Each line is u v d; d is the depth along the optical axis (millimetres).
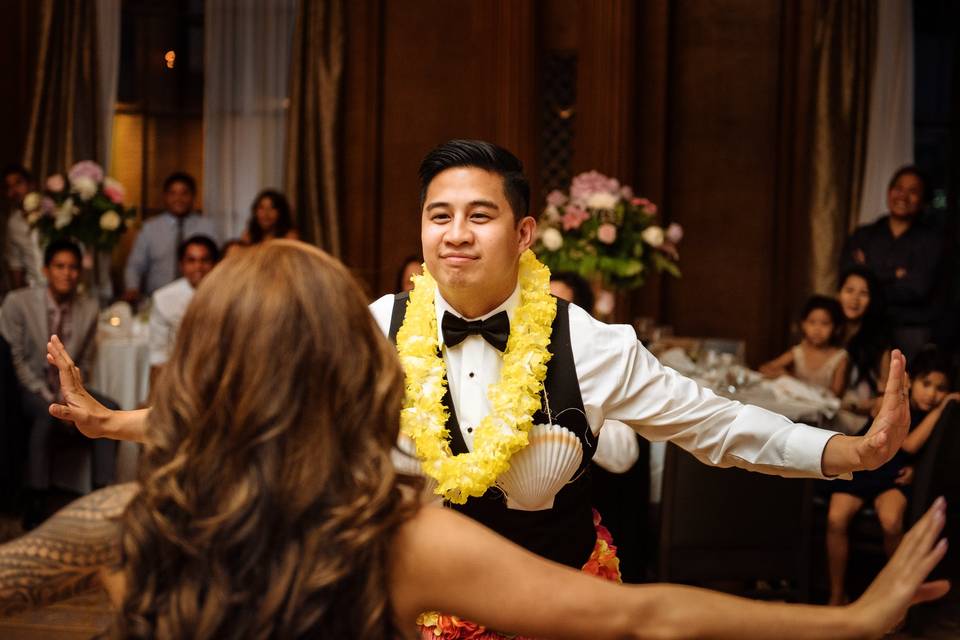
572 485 1926
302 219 8430
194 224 7902
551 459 1876
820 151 8031
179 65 8781
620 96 7980
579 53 8070
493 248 1814
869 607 1151
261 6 8570
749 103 8188
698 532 3711
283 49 8586
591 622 1099
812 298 5855
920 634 4184
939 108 8359
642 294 8109
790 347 8172
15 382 5367
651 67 8141
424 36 8391
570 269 5508
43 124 8438
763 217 8195
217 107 8633
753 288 8203
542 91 8188
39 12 8430
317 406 1070
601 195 5520
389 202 8484
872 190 7992
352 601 1052
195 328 1095
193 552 1030
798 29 8141
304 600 1024
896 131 8008
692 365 5488
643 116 8156
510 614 1099
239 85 8609
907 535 1196
